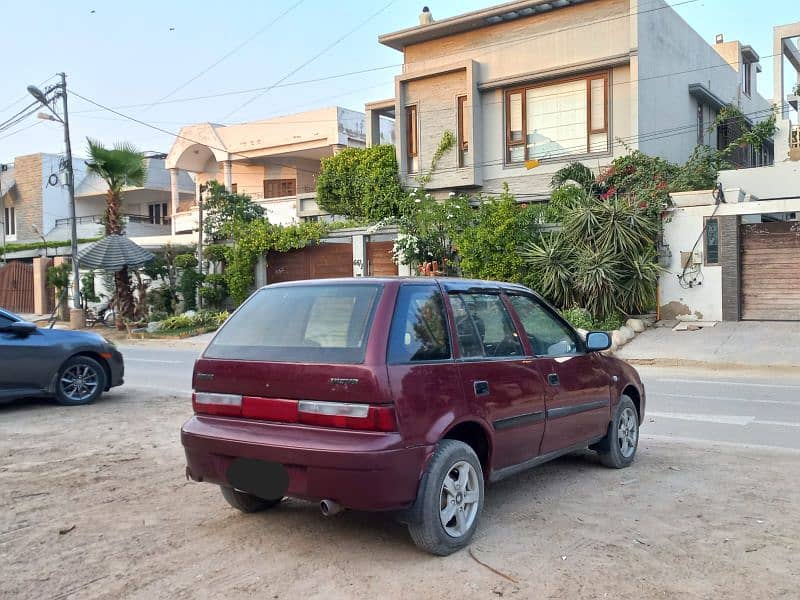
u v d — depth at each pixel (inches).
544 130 894.4
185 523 206.1
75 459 282.2
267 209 1312.7
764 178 832.3
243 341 193.2
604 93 853.2
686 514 210.1
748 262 711.7
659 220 730.8
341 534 195.3
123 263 960.3
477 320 205.8
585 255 713.6
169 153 1483.8
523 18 894.4
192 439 188.4
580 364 240.5
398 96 975.0
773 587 160.4
